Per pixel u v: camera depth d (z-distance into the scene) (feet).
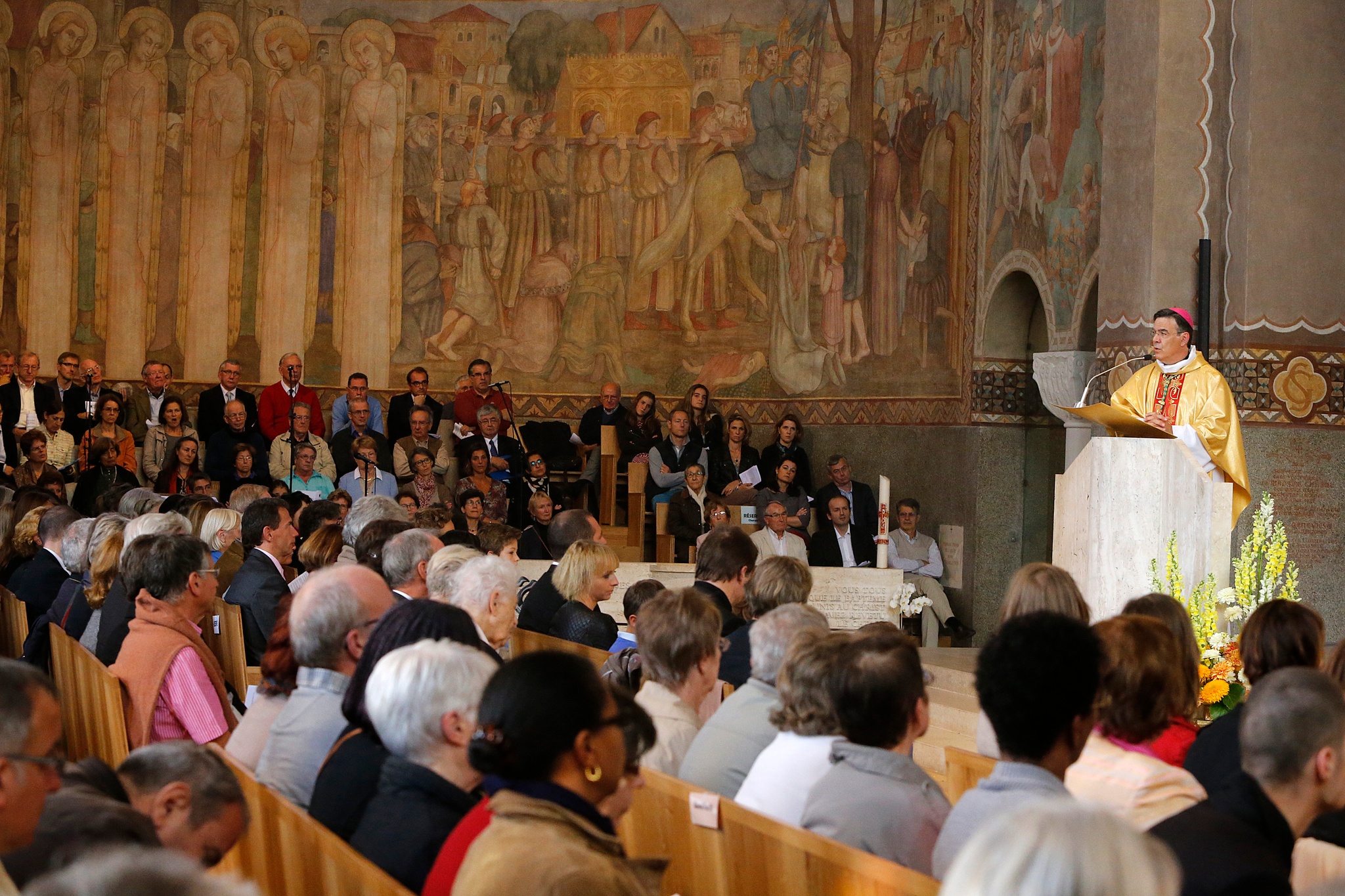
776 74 52.39
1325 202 31.73
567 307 54.80
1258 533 21.36
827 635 12.48
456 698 10.05
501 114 55.11
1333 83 31.91
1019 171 41.83
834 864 9.66
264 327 54.24
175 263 53.72
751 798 12.17
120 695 15.88
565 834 7.81
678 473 46.55
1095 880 4.99
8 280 52.54
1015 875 5.06
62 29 53.16
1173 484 22.18
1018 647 9.51
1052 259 39.91
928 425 46.39
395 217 54.95
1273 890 8.16
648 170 54.34
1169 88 32.14
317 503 24.85
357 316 54.75
